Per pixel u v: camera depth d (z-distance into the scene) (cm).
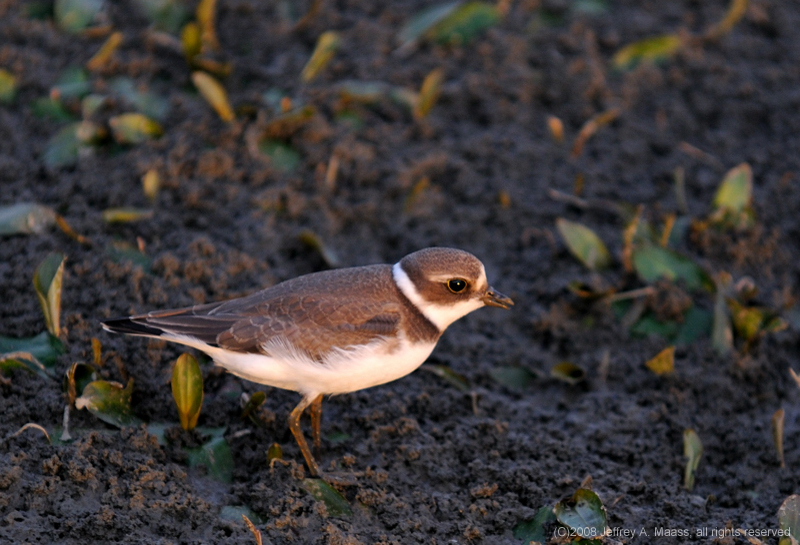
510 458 1003
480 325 1208
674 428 1073
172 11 1576
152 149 1309
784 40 1688
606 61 1612
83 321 1026
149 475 865
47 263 1008
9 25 1503
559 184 1404
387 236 1316
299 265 1226
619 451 1030
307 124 1377
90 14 1545
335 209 1309
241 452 958
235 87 1465
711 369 1148
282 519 850
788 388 1154
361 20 1633
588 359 1174
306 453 923
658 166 1451
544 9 1695
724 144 1495
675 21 1709
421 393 1059
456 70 1561
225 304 923
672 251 1252
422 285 919
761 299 1252
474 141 1441
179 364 917
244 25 1591
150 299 1076
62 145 1295
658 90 1578
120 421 933
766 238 1320
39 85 1408
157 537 827
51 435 912
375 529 874
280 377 903
